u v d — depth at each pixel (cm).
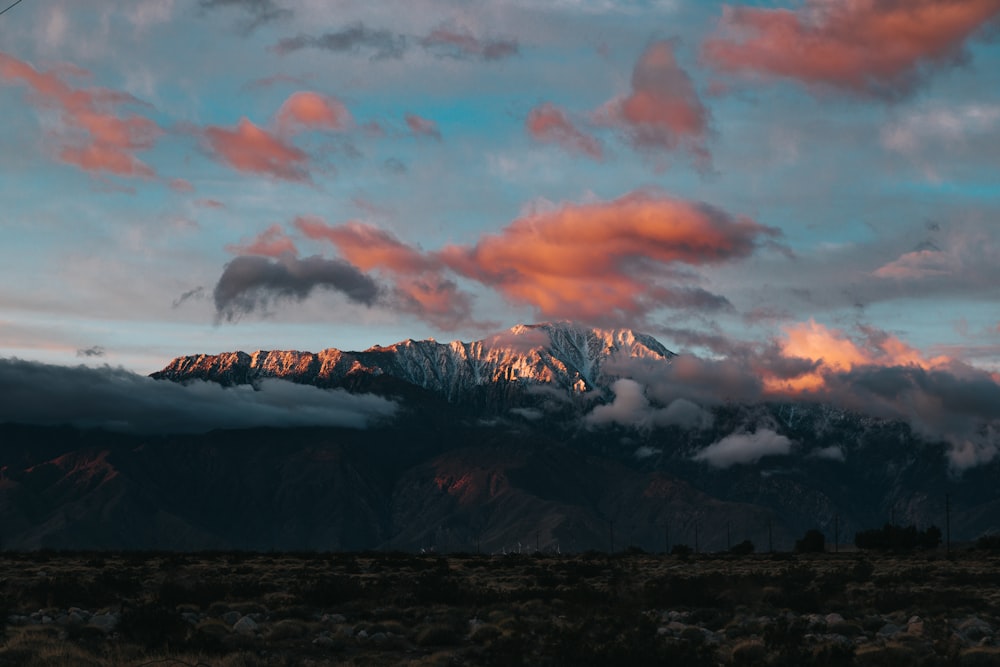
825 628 4609
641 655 3600
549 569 9406
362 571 9106
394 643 4075
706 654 3656
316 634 4281
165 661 3356
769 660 3662
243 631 4250
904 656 3706
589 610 4953
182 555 12769
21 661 3312
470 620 4869
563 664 3622
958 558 14250
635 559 14288
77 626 3909
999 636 4466
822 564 11731
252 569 8794
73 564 9706
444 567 9231
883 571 9506
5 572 8106
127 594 5666
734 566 11388
